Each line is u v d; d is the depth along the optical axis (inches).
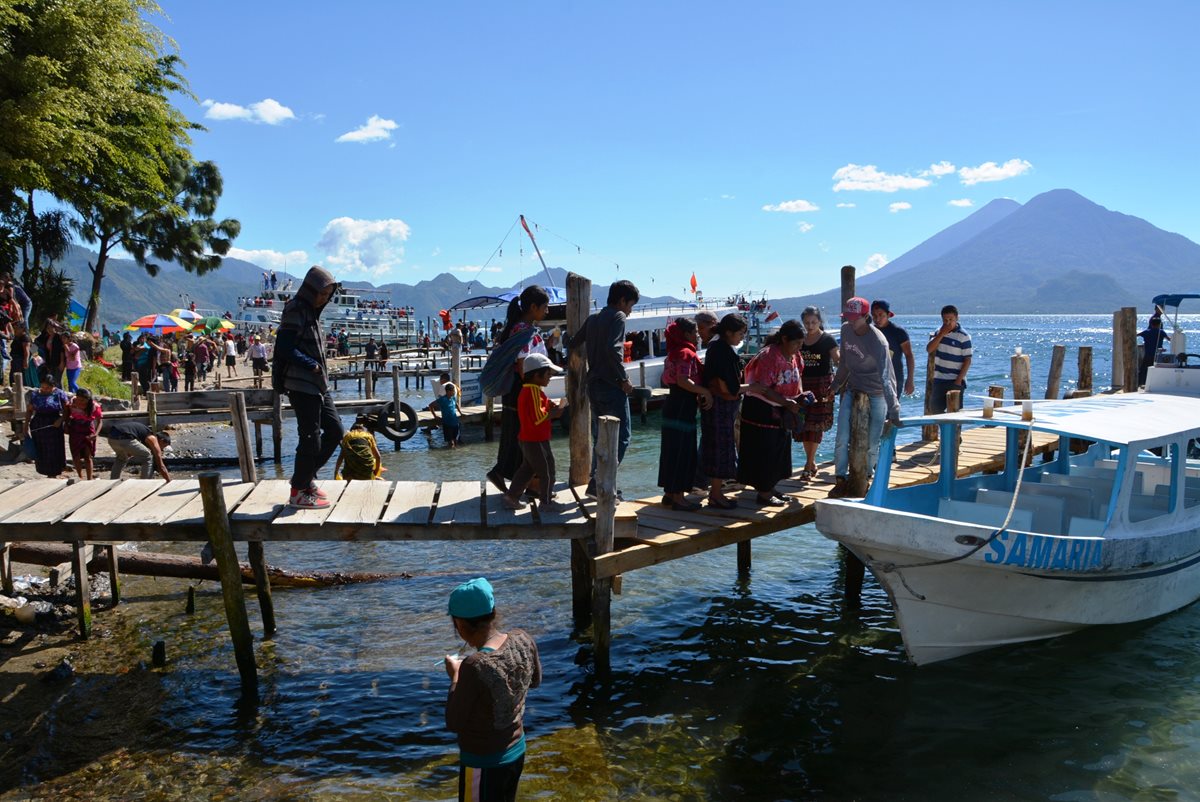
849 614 331.9
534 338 289.1
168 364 1053.2
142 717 242.5
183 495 290.0
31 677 265.9
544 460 270.2
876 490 295.7
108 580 357.4
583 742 231.6
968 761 220.8
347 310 2367.1
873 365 336.5
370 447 430.3
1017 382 465.1
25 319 701.9
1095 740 230.4
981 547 245.3
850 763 221.0
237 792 204.7
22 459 562.6
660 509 310.8
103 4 867.4
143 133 1012.5
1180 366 516.7
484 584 157.9
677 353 302.2
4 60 780.0
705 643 303.0
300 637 303.7
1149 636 303.0
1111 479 321.7
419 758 221.9
